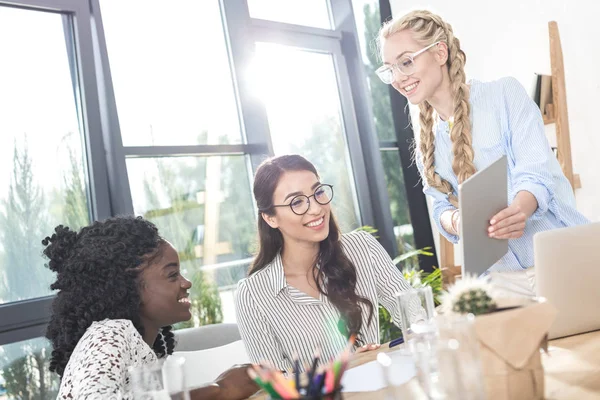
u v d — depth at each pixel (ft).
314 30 14.79
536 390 3.64
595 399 3.58
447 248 15.47
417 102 7.39
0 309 9.36
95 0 11.04
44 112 10.46
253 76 13.08
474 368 3.13
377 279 7.23
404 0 16.28
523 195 6.48
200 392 4.63
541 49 14.71
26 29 10.44
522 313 3.66
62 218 10.42
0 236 9.77
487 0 15.40
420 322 4.66
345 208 14.89
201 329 8.07
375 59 16.14
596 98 14.11
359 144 15.28
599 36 13.97
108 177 10.89
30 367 9.66
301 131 14.26
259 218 7.07
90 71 10.79
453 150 7.16
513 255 6.96
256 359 6.81
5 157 9.97
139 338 5.08
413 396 3.78
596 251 5.00
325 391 3.12
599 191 14.19
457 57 7.28
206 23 12.89
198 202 12.11
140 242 5.44
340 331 6.77
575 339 4.96
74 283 5.28
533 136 6.86
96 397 4.40
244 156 13.07
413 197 16.34
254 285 6.88
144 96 11.69
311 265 7.02
